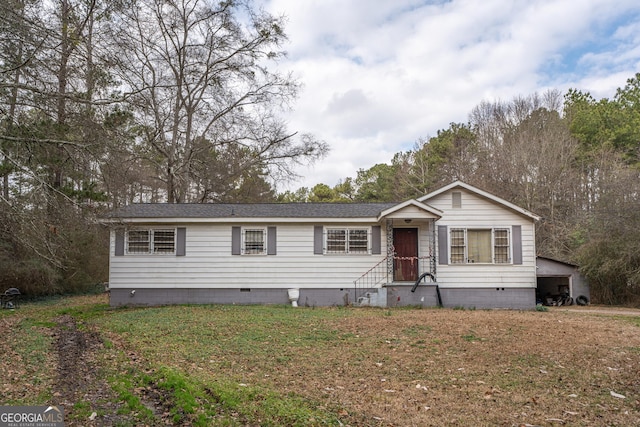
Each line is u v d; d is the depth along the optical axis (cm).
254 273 1991
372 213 2011
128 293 1967
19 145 1312
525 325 1383
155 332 1221
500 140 4088
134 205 2116
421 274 1984
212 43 2895
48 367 831
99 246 2542
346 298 1973
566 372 852
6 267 2038
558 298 2392
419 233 2023
